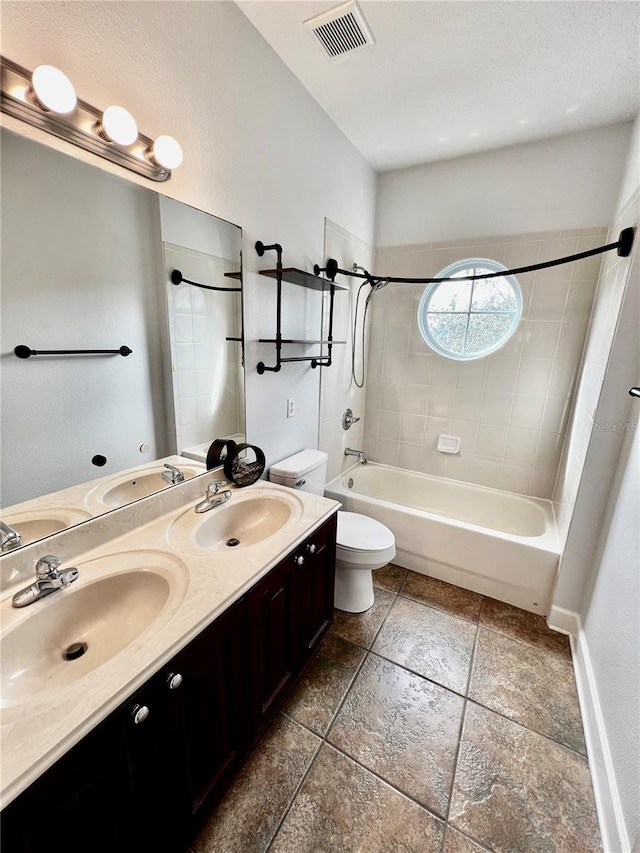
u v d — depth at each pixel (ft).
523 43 4.99
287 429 6.98
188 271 4.60
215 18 4.31
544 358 8.19
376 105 6.44
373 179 8.90
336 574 6.59
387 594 7.16
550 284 7.87
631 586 4.12
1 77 2.72
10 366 3.13
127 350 4.08
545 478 8.68
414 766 4.21
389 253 9.41
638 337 5.12
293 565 4.32
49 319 3.34
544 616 6.64
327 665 5.52
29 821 1.95
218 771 3.56
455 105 6.40
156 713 2.66
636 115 6.37
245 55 4.80
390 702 4.97
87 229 3.52
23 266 3.10
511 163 7.80
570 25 4.67
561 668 5.57
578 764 4.28
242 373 5.70
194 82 4.20
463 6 4.43
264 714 4.23
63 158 3.22
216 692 3.33
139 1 3.51
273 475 6.51
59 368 3.48
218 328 5.17
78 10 3.07
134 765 2.56
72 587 3.19
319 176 6.79
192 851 3.47
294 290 6.59
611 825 3.51
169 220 4.25
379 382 10.21
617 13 4.46
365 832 3.63
